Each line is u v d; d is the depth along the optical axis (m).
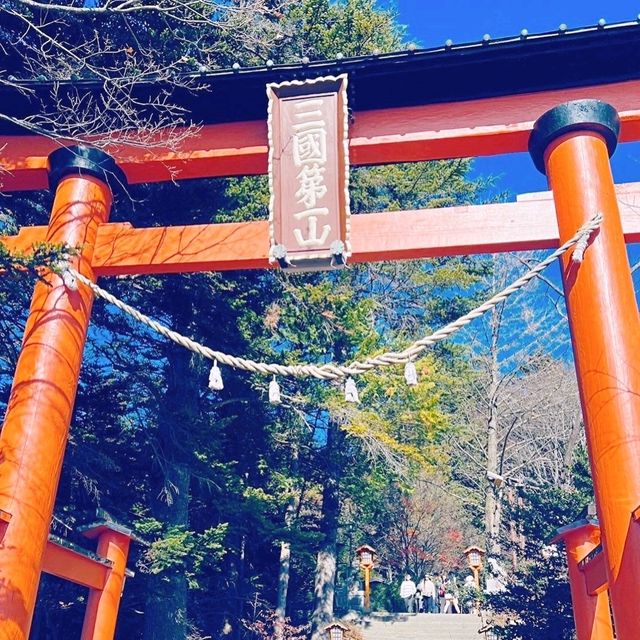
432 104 7.00
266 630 18.09
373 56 6.61
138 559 10.81
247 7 8.35
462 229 6.19
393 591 24.70
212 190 11.40
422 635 18.44
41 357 5.95
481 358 21.89
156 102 7.30
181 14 9.20
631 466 4.82
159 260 6.59
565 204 5.95
